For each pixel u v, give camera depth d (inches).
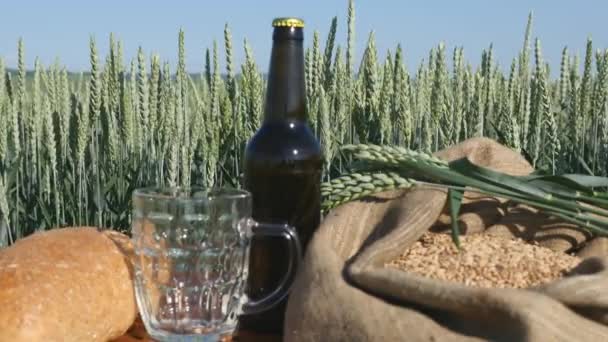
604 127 65.3
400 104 58.6
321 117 52.9
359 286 32.7
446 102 63.7
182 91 63.0
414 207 35.2
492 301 29.6
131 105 66.1
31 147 72.7
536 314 29.1
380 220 36.5
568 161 68.3
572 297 29.9
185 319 35.0
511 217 36.6
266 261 37.1
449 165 36.1
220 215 34.8
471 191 35.4
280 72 37.3
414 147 65.6
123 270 37.2
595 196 35.0
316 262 33.8
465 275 33.1
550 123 60.3
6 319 33.6
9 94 72.7
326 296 32.5
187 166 57.7
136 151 69.0
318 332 32.2
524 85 70.0
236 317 35.9
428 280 31.1
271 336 37.2
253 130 57.7
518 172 39.0
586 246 36.0
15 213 67.7
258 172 37.4
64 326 34.4
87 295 35.4
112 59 65.7
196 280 34.9
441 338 30.1
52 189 70.9
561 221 36.4
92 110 64.8
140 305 35.6
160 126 64.7
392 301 32.0
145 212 34.7
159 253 34.7
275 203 37.2
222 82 61.6
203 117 60.7
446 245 35.1
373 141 56.1
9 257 35.6
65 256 36.1
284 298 36.9
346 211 36.8
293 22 37.0
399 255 34.7
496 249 34.7
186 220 34.6
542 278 32.7
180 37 62.1
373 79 55.8
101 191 66.8
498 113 68.6
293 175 37.0
